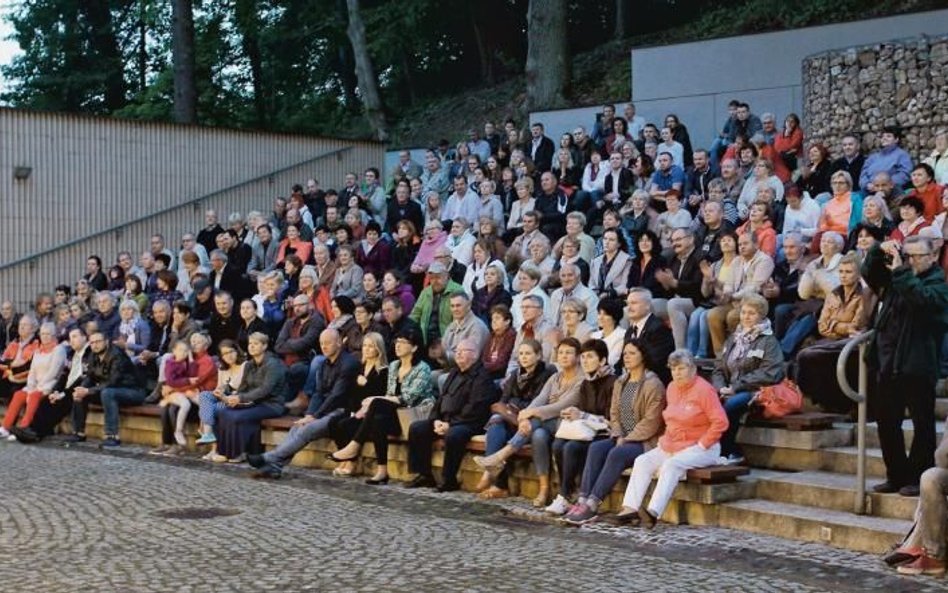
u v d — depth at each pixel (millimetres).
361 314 15117
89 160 22984
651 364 11039
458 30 36062
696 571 8508
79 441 16922
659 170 17953
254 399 14750
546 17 27125
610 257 14914
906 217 13164
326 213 21297
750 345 11508
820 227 14547
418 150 27375
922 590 7988
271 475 13305
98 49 42781
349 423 13359
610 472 10578
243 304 16812
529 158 19828
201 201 24422
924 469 9516
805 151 19734
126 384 16688
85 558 9117
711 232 14828
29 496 12062
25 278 22172
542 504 11242
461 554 9109
